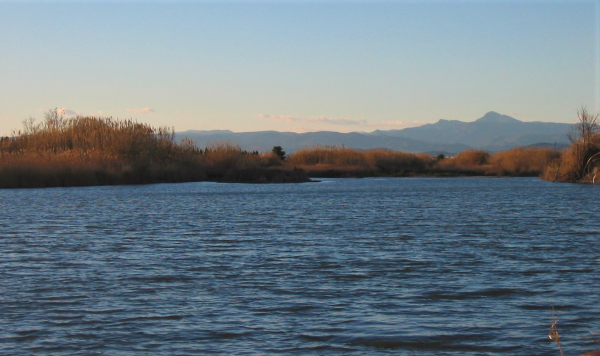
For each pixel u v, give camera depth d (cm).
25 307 1057
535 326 952
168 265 1442
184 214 2748
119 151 5906
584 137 6066
